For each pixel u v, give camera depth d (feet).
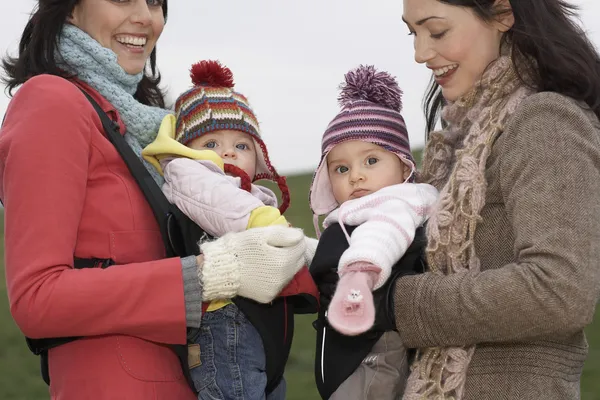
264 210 8.45
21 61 9.07
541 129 7.61
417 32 8.63
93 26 9.08
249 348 8.51
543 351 7.80
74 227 7.89
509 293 7.33
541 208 7.38
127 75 9.25
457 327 7.61
